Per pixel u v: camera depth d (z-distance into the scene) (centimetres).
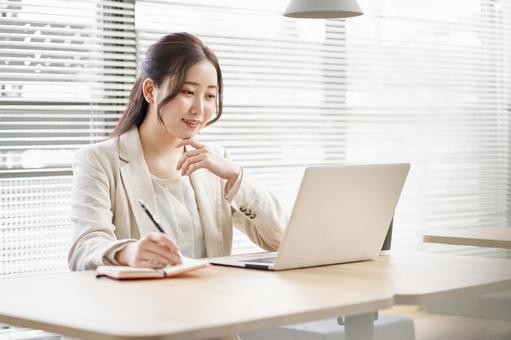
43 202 380
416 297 191
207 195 280
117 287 200
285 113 454
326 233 232
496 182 546
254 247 438
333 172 224
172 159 278
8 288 199
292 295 187
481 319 256
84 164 261
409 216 506
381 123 491
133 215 263
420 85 507
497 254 525
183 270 217
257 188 271
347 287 199
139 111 276
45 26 380
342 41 475
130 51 402
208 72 265
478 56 536
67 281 209
